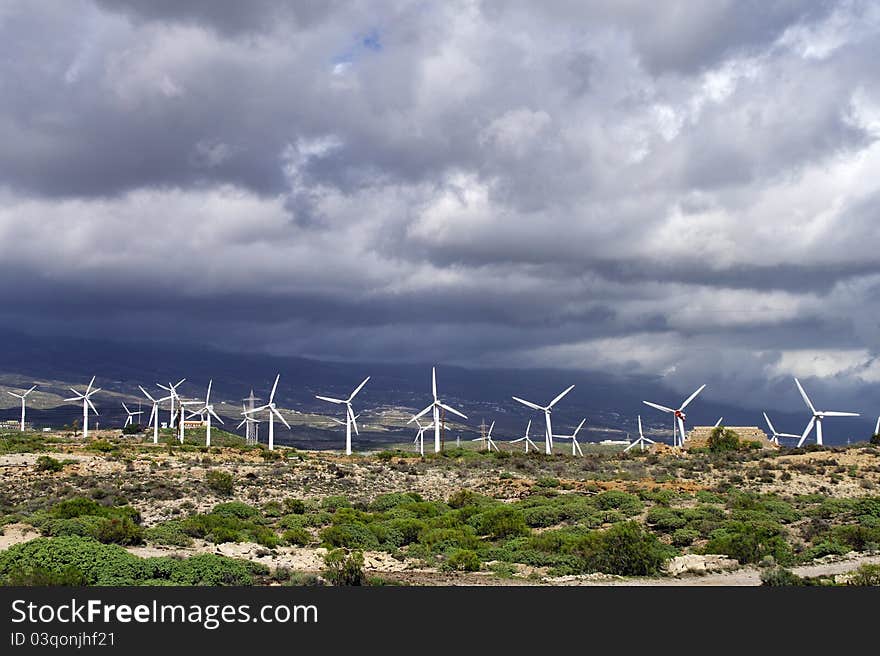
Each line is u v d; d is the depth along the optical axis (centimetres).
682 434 16975
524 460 13850
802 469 12012
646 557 5916
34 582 4388
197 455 13675
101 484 9781
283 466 12269
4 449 13200
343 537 6856
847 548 6756
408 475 12119
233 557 5834
